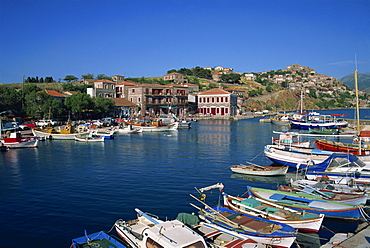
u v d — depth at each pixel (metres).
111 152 45.12
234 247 14.83
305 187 23.44
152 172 32.12
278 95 194.75
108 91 114.31
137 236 15.70
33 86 85.62
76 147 50.22
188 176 30.58
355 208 19.03
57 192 25.03
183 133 73.06
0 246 16.00
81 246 15.03
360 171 27.16
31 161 38.03
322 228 18.66
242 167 32.44
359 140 33.59
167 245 13.27
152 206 21.88
